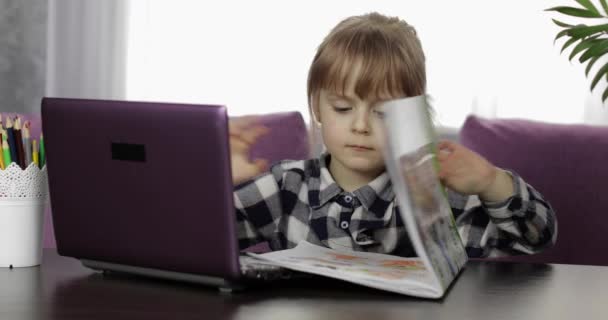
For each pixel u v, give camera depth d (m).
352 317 0.83
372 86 1.29
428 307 0.88
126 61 3.02
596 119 2.94
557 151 1.75
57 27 3.00
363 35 1.32
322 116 1.34
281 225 1.42
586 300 0.93
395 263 1.04
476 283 1.02
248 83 3.01
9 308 0.85
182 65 3.02
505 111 2.97
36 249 1.10
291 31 2.98
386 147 0.80
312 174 1.41
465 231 1.34
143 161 0.92
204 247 0.91
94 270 1.06
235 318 0.82
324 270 0.93
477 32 2.95
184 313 0.84
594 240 1.70
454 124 2.97
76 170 0.98
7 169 1.07
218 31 3.00
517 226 1.26
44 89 3.02
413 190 0.86
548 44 2.94
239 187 1.41
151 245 0.95
